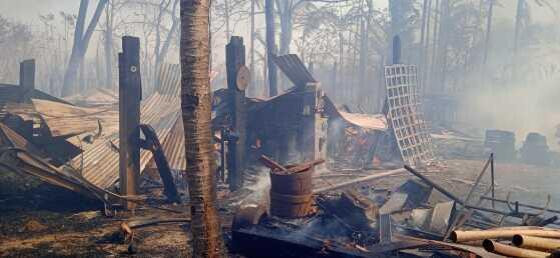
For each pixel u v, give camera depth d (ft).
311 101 46.55
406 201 28.32
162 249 24.09
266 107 48.26
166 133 41.37
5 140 35.35
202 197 17.46
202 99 17.20
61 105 44.73
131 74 32.99
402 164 53.11
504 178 45.91
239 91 39.47
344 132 56.59
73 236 26.20
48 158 36.91
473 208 24.91
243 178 40.34
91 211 31.83
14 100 51.21
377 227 23.07
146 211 32.22
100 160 37.32
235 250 23.98
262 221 24.79
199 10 16.90
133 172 33.40
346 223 24.03
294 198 24.71
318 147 47.88
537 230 16.89
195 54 16.94
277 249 22.74
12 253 23.13
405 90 57.67
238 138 38.83
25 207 32.04
